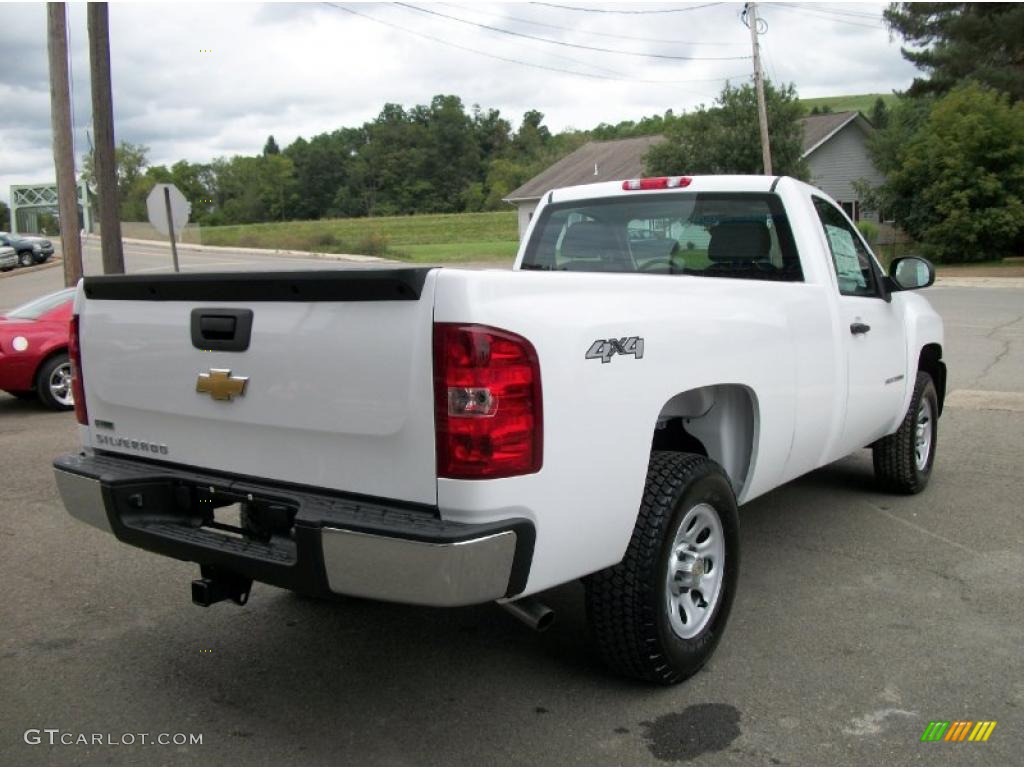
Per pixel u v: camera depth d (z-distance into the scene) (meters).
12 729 3.39
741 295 4.02
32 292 28.70
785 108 36.59
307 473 3.16
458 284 2.78
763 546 5.34
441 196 124.56
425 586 2.76
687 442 4.25
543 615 3.11
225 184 122.50
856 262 5.43
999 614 4.32
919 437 6.36
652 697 3.57
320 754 3.21
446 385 2.79
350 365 2.97
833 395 4.80
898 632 4.13
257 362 3.22
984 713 3.43
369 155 124.31
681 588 3.66
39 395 10.46
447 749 3.23
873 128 43.34
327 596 2.99
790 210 4.84
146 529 3.49
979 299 22.84
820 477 6.88
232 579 3.48
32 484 7.07
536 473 2.91
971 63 40.28
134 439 3.75
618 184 5.40
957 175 34.81
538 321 2.93
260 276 3.12
